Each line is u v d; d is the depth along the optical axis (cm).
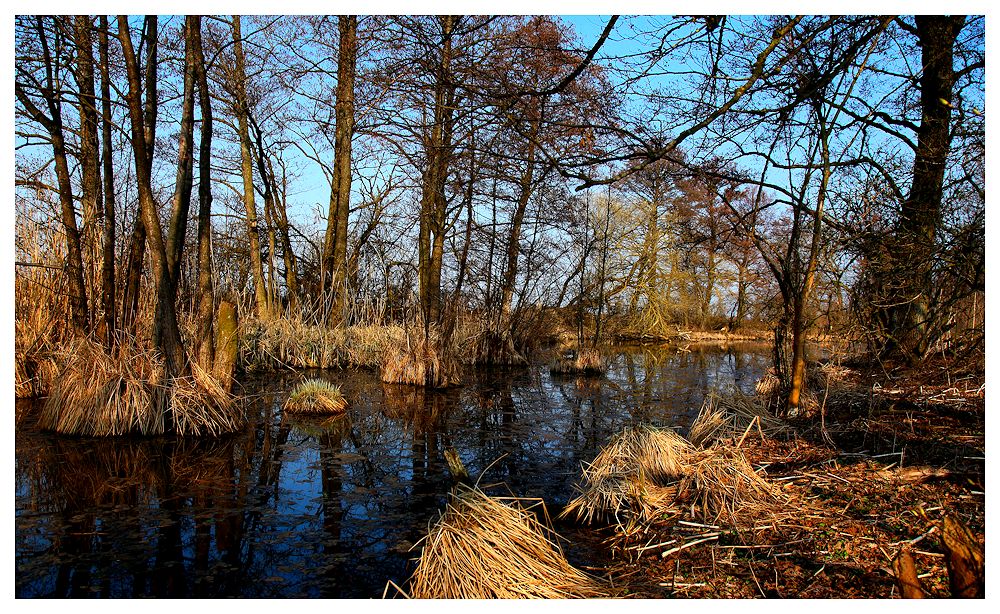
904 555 269
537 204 1522
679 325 3092
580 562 371
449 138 760
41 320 866
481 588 318
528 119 522
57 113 800
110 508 486
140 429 694
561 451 679
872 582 297
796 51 451
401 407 962
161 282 705
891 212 602
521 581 324
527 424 837
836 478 433
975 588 252
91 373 701
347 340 1492
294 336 1416
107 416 687
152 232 691
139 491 528
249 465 611
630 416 898
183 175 715
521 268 1673
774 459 506
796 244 655
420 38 511
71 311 818
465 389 1181
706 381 1350
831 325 760
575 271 1736
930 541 325
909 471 425
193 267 1248
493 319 1669
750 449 544
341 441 722
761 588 308
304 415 873
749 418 645
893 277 597
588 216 1745
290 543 418
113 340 753
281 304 1706
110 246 791
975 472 401
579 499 464
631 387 1245
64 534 431
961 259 532
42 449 638
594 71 533
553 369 1474
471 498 368
